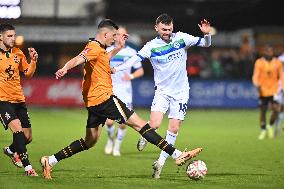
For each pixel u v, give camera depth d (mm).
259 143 41344
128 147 38812
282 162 31484
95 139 24578
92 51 23266
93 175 26250
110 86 23984
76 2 81375
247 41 82562
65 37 80312
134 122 23922
